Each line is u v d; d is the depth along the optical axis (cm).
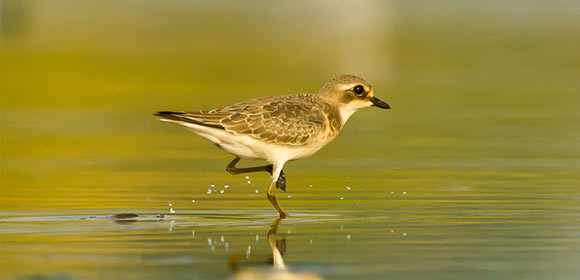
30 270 861
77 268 871
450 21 4616
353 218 1157
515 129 2130
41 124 2258
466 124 2216
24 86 2923
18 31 4194
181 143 2014
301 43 4034
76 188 1427
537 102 2573
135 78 3088
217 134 1194
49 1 4884
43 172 1605
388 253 943
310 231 1070
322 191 1395
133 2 5050
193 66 3362
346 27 4516
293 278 841
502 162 1697
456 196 1329
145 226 1109
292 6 4997
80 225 1110
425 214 1178
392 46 3934
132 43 3975
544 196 1317
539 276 839
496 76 3111
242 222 1138
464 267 875
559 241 995
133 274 848
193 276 845
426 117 2331
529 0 5103
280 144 1211
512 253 938
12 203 1284
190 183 1486
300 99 1257
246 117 1194
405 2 5072
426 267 878
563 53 3669
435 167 1647
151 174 1590
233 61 3500
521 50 3775
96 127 2216
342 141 2003
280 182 1272
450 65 3406
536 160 1719
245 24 4600
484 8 4953
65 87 2905
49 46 3838
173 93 2734
